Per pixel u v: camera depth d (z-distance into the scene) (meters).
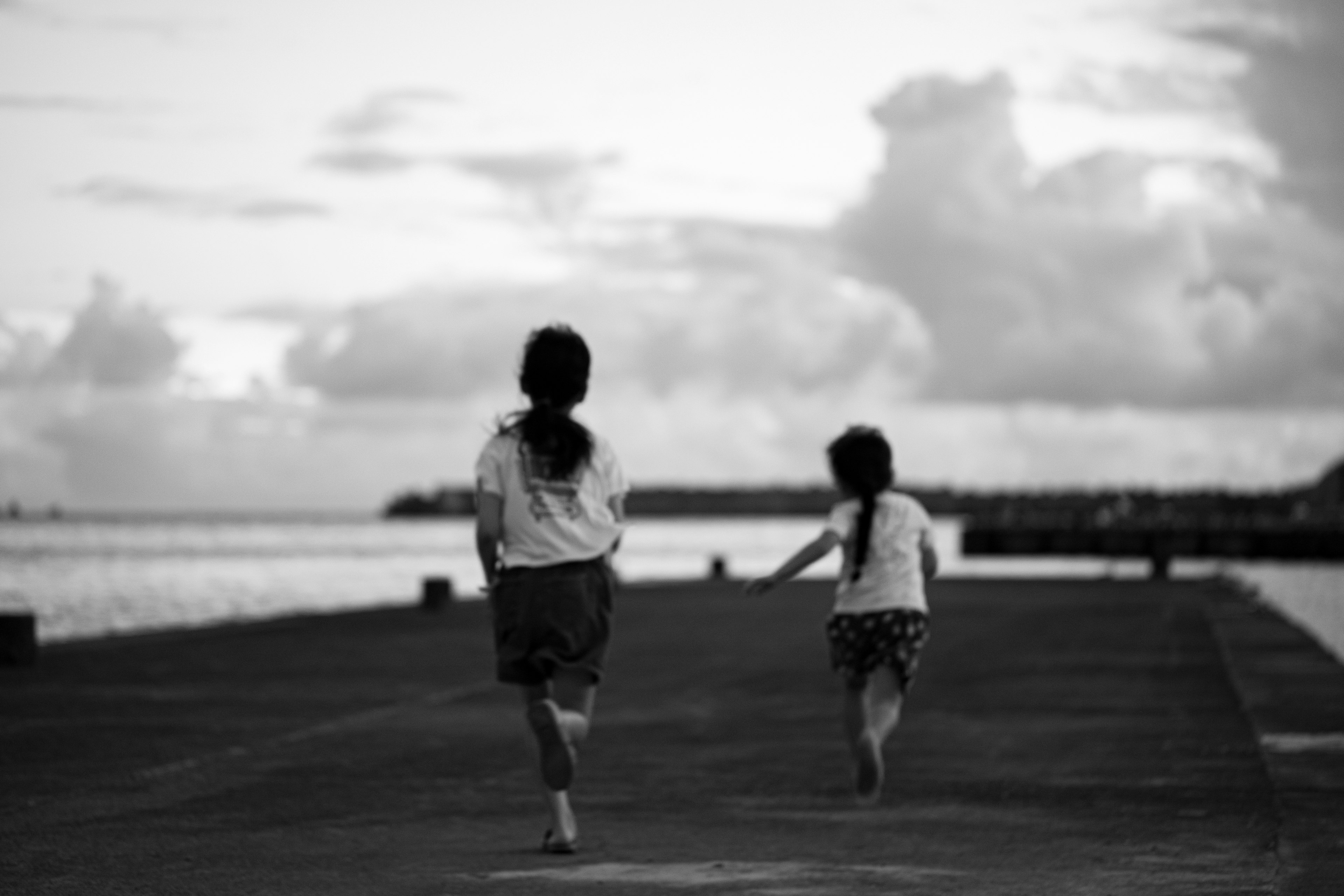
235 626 34.12
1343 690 20.91
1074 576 69.81
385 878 10.28
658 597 48.84
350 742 16.95
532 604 10.74
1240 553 160.12
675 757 16.05
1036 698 21.31
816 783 14.42
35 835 11.80
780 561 151.62
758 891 9.94
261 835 11.83
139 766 15.25
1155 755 16.09
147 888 9.97
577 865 10.73
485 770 15.03
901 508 12.75
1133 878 10.33
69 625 58.22
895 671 12.75
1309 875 10.30
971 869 10.66
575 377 11.02
